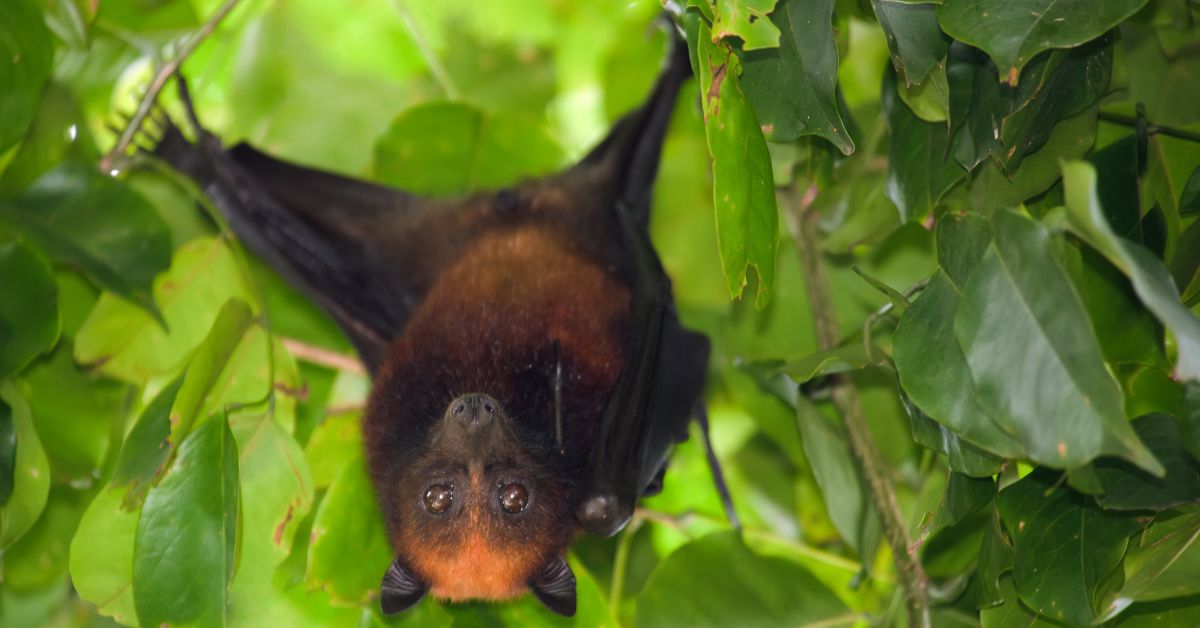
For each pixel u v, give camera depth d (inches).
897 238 425.1
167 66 400.2
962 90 304.3
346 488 358.0
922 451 385.7
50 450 372.8
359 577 350.6
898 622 378.0
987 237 252.7
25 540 399.9
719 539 378.0
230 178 446.0
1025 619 313.0
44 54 345.4
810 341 427.8
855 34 410.6
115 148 393.4
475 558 377.7
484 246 428.8
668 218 489.7
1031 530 287.7
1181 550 269.1
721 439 488.1
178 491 309.9
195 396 319.0
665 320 404.2
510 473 385.7
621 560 426.9
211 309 372.2
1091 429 220.7
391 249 445.1
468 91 507.5
